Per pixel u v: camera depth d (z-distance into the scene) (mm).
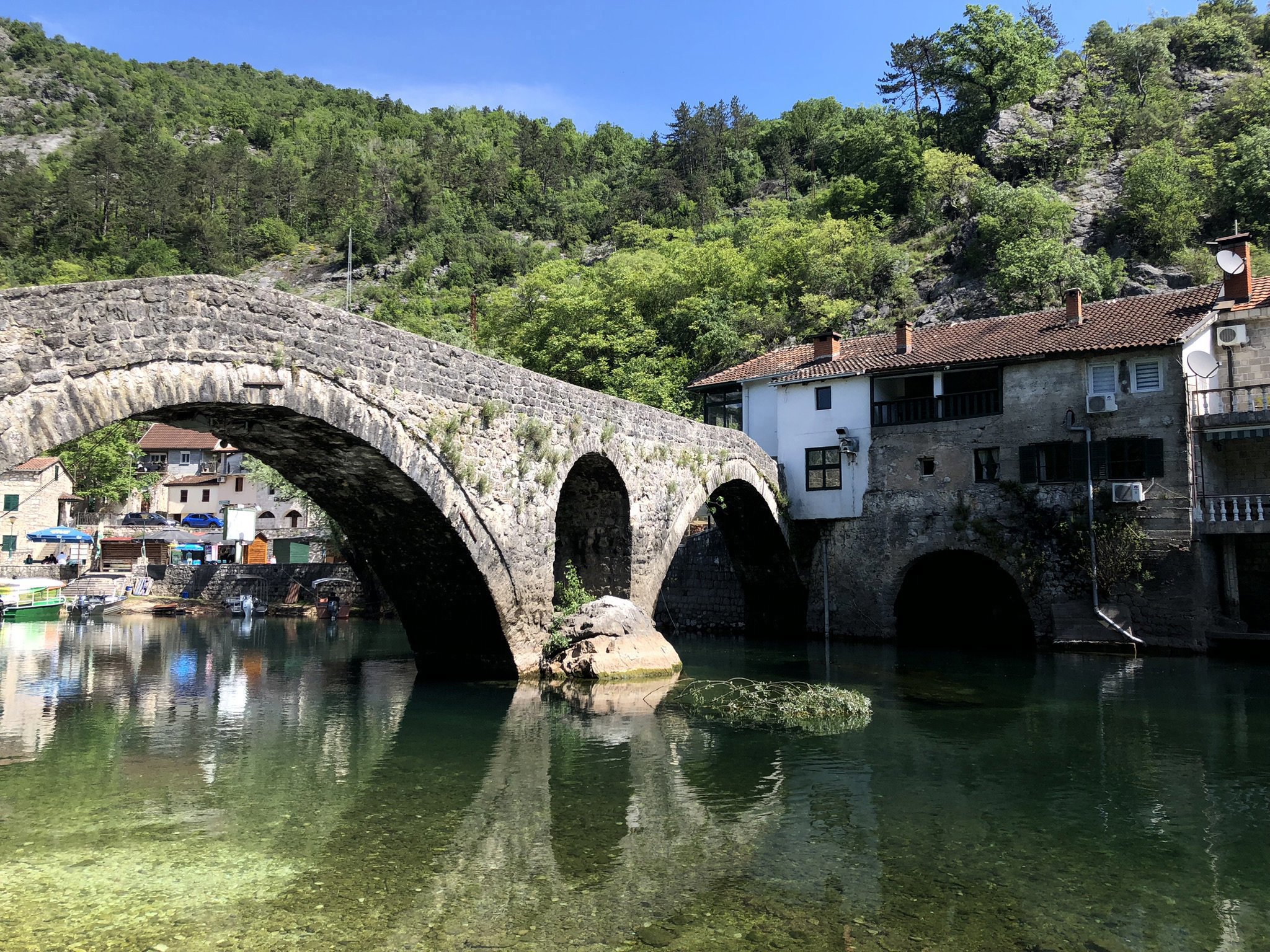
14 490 50094
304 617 39344
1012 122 61875
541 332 50656
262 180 129375
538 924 6246
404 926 6207
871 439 27609
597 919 6340
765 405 31188
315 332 12484
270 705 15750
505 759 11430
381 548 16719
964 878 7211
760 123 114500
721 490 26703
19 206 107625
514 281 104562
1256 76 59156
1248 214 45031
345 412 12867
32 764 11211
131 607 40750
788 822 8711
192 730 13438
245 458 52656
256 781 10305
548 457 17516
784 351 34000
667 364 43719
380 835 8258
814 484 28797
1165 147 51125
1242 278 23844
